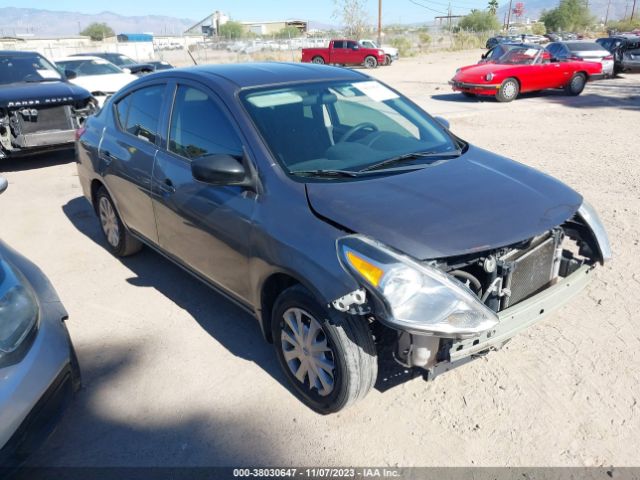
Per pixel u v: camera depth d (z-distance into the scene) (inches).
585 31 2837.1
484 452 107.3
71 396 110.1
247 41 1535.4
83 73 505.7
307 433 113.5
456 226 103.4
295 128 131.4
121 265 195.3
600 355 134.4
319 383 116.0
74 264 197.3
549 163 307.1
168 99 154.4
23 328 101.9
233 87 137.1
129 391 128.0
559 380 126.2
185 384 129.9
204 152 137.2
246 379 130.8
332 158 128.4
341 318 104.2
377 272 96.0
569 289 118.3
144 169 157.9
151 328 153.9
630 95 621.3
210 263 138.8
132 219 175.3
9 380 95.0
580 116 474.9
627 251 189.5
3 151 330.0
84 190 209.2
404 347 104.1
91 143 191.9
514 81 574.6
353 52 1160.2
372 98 154.9
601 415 115.5
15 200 278.5
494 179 124.0
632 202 237.1
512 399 120.7
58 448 111.8
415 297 95.3
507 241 102.9
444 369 105.3
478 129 420.2
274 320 121.1
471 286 110.1
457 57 1411.2
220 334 149.9
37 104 324.2
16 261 122.3
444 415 117.0
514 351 137.0
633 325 146.5
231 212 124.8
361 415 117.7
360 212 106.7
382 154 134.6
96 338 149.9
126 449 111.0
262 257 116.4
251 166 122.9
